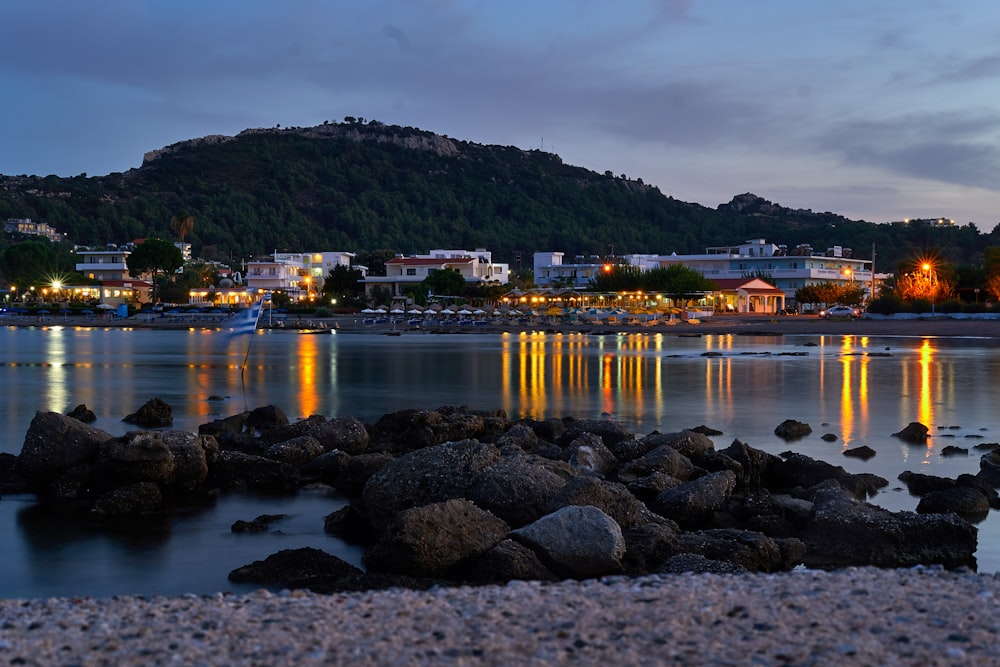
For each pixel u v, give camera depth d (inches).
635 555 484.1
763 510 602.2
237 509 661.9
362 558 520.7
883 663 264.8
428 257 6914.4
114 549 557.9
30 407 1283.2
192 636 295.4
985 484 683.4
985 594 335.3
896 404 1295.5
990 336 3267.7
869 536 522.3
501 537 482.3
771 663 266.4
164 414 1127.0
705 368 1952.5
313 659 273.9
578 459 726.5
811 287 5846.5
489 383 1647.4
